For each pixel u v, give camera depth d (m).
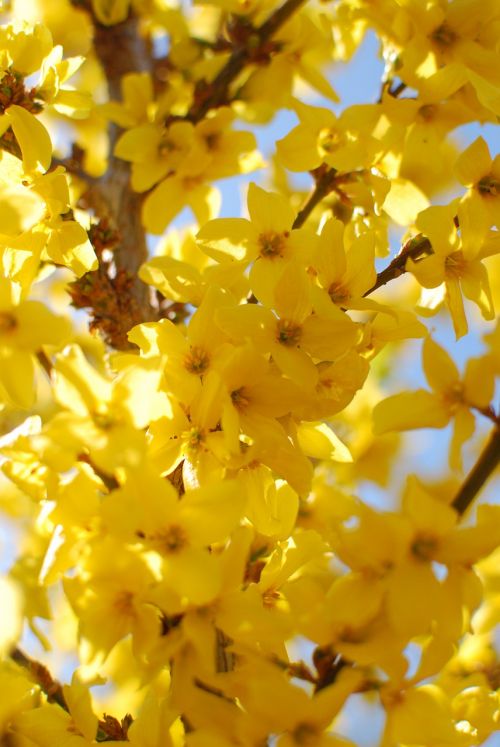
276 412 0.45
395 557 0.41
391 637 0.41
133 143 0.56
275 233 0.48
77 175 0.58
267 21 0.57
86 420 0.42
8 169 0.48
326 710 0.41
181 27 0.62
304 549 0.46
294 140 0.52
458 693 0.49
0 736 0.46
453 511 0.41
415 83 0.51
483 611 0.55
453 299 0.47
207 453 0.44
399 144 0.52
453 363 0.46
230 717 0.42
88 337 0.58
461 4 0.51
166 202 0.56
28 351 0.44
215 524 0.42
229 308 0.45
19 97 0.51
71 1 0.63
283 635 0.42
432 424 0.46
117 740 0.46
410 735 0.42
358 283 0.46
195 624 0.42
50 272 0.51
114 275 0.55
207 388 0.44
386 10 0.52
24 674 0.49
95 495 0.42
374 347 0.47
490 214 0.48
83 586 0.42
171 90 0.58
